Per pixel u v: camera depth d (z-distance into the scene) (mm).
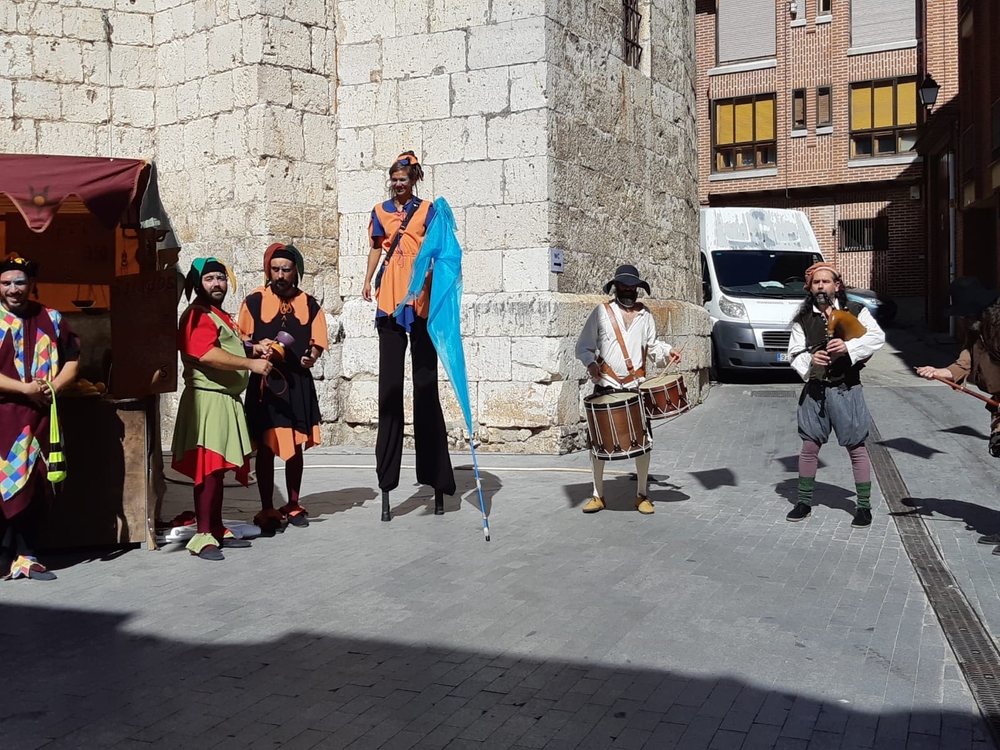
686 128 15523
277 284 7426
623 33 13320
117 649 4695
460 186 11633
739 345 18062
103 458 6727
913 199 32469
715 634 4855
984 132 21312
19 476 5848
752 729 3768
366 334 12062
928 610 5215
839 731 3742
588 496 8414
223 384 6680
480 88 11500
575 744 3658
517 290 11336
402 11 11875
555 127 11383
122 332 6797
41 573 6008
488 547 6652
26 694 4152
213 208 12188
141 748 3633
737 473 9391
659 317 13562
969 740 3654
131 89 12586
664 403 7637
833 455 10188
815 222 33938
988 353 6285
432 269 7383
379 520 7609
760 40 34188
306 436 7355
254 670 4410
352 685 4230
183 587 5770
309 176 12094
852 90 32875
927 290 27781
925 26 30875
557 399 11000
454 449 11500
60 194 5844
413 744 3660
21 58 12039
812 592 5547
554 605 5332
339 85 12281
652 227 14117
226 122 12000
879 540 6746
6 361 5844
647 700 4055
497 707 3996
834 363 7156
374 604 5375
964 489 8406
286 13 11867
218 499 6660
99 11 12398
